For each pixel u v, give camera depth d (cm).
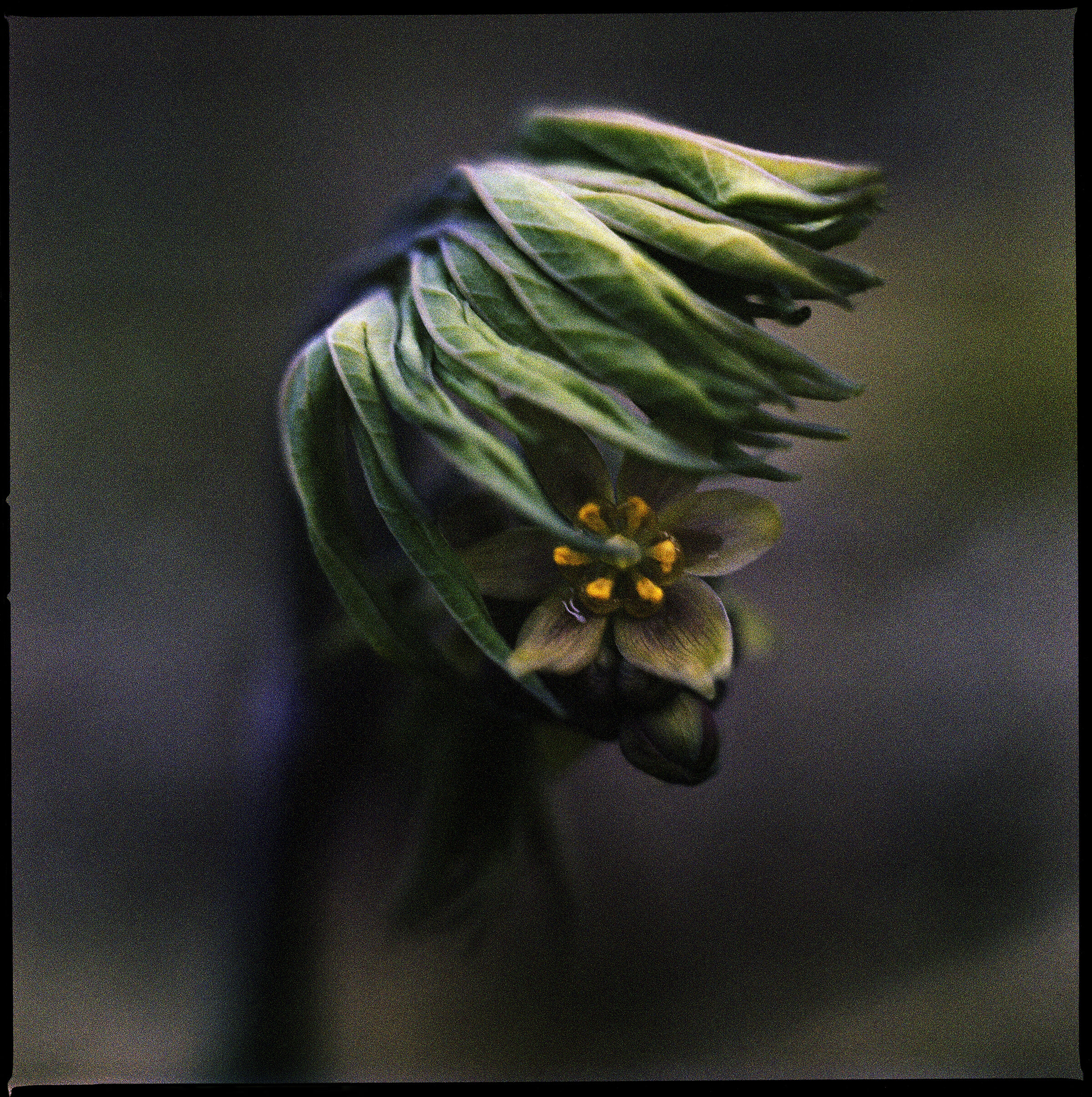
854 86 19
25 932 16
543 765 13
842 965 16
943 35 19
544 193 10
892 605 19
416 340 10
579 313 10
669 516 11
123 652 18
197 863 17
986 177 19
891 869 18
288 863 14
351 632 13
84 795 18
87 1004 15
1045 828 18
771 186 10
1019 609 19
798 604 19
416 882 13
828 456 20
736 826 18
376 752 13
